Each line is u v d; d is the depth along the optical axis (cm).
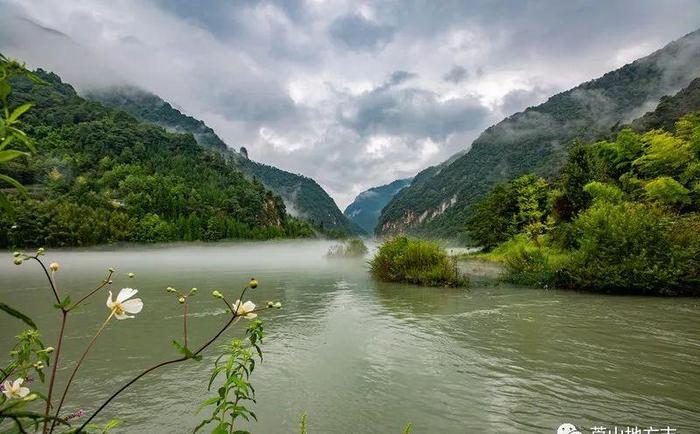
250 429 426
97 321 967
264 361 656
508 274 1786
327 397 511
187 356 163
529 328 870
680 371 593
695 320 934
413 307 1141
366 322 948
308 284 1738
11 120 131
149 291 1541
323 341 779
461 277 1659
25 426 149
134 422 445
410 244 1855
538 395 512
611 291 1384
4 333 844
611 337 786
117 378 584
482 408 475
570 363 634
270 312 1077
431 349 721
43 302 1239
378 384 554
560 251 1883
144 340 786
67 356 686
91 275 2366
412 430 425
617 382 551
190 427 433
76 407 484
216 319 988
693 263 1282
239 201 12950
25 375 205
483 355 682
